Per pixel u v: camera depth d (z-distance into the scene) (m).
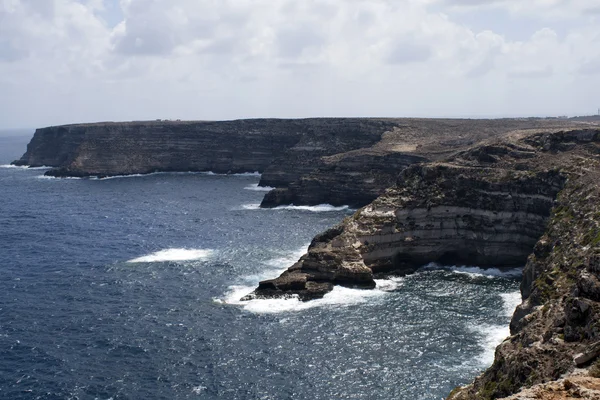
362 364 71.50
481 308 89.88
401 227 114.62
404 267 112.31
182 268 113.44
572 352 40.22
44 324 85.94
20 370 71.81
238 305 92.94
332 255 102.88
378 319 85.81
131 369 71.81
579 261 63.12
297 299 94.69
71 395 65.94
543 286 65.94
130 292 99.81
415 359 72.44
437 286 101.75
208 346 77.75
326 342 78.12
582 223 74.31
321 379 68.19
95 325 85.38
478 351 74.25
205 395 65.38
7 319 87.75
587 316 41.62
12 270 113.19
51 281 106.19
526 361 42.00
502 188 111.94
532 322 50.19
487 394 44.75
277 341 78.81
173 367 72.12
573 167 104.69
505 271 110.06
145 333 82.31
